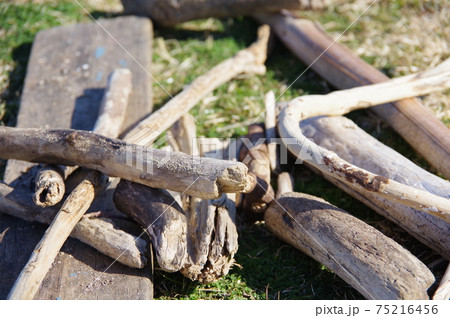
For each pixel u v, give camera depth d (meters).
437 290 2.22
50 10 4.93
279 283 2.58
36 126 3.48
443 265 2.54
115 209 2.81
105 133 3.11
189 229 2.46
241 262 2.67
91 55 4.15
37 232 2.70
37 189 2.50
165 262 2.29
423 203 2.30
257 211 2.74
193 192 2.35
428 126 3.10
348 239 2.35
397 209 2.64
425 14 4.59
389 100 3.18
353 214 2.93
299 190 3.09
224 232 2.41
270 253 2.74
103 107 3.31
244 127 3.56
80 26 4.52
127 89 3.52
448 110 3.52
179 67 4.23
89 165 2.57
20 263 2.54
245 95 3.88
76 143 2.55
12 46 4.48
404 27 4.47
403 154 3.26
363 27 4.52
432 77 3.23
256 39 4.55
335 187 3.10
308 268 2.65
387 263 2.23
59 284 2.40
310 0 4.29
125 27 4.46
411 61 4.10
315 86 3.97
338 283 2.55
